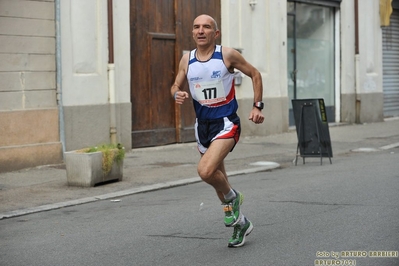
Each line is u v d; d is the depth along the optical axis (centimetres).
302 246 1187
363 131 3653
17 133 2281
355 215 1430
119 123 2661
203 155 1164
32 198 1792
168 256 1159
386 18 4250
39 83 2361
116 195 1827
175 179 2075
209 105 1179
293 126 3725
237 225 1207
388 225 1324
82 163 1936
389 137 3338
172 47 2934
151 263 1119
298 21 3722
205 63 1173
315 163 2428
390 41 4509
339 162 2428
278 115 3481
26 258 1183
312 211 1496
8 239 1344
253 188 1869
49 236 1358
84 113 2516
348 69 4041
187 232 1342
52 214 1603
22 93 2308
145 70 2814
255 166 2348
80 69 2512
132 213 1573
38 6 2347
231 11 3184
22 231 1417
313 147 2383
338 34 4003
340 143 3086
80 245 1266
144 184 1988
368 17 4159
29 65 2327
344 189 1773
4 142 2244
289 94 3691
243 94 3256
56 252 1218
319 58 3906
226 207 1198
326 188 1805
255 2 3303
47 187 1956
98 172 1961
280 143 3092
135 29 2759
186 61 1195
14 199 1781
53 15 2402
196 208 1603
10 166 2244
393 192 1702
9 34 2258
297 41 3725
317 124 2362
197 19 1173
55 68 2412
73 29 2488
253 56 3338
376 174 2034
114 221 1484
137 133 2781
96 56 2573
